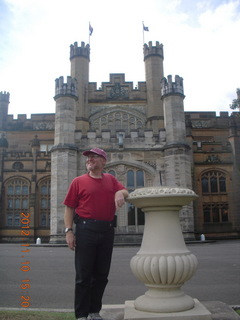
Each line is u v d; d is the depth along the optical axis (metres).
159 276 4.64
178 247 4.86
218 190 40.97
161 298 4.72
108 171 30.81
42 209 40.97
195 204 39.69
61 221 28.95
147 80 45.47
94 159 4.93
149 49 45.84
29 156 42.00
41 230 40.09
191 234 29.50
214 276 10.96
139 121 45.00
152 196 4.85
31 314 5.78
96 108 45.09
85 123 43.53
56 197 29.39
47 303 7.44
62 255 18.12
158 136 31.34
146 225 5.12
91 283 4.91
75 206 4.95
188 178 30.30
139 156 30.86
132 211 29.62
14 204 41.03
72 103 31.72
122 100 45.19
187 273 4.66
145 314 4.57
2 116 49.59
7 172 41.53
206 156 41.78
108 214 4.87
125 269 12.72
